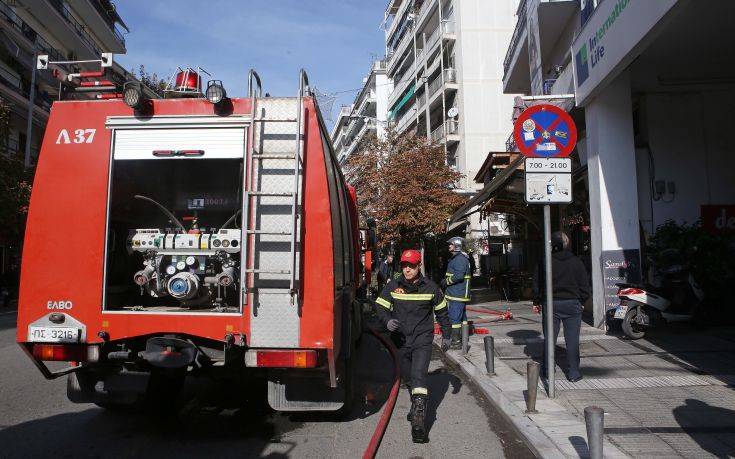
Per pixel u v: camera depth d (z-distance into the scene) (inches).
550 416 208.4
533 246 861.2
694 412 207.9
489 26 1381.6
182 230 221.6
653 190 445.7
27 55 1188.5
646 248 407.8
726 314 397.4
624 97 397.4
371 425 214.7
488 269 1120.2
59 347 187.2
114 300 203.2
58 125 194.7
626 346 336.2
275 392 202.5
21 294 187.9
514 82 858.8
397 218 882.1
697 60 413.4
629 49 321.1
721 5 322.7
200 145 190.9
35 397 259.3
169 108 192.9
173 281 189.5
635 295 354.0
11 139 1245.1
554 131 233.9
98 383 206.8
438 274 1091.3
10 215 882.8
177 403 247.3
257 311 179.8
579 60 420.8
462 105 1364.4
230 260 197.8
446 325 210.4
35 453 181.0
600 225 397.1
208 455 180.2
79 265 188.1
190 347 183.2
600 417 148.9
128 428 209.9
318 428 210.7
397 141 951.0
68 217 190.1
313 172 185.2
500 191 633.0
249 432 205.6
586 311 514.3
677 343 337.4
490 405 239.6
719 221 439.8
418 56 1697.8
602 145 398.0
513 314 562.3
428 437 198.8
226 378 205.5
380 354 380.2
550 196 231.9
